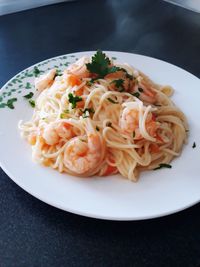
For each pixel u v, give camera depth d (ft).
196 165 0.98
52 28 1.68
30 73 1.27
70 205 0.83
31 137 1.01
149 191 0.89
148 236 0.83
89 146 0.93
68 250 0.79
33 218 0.86
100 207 0.83
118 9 1.85
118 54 1.38
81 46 1.58
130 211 0.83
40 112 1.12
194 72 1.44
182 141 1.06
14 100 1.15
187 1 1.92
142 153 1.03
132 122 0.99
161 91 1.22
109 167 0.99
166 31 1.69
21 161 0.95
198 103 1.19
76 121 1.00
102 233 0.83
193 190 0.89
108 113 1.06
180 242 0.82
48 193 0.86
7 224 0.84
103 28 1.70
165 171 0.96
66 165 0.94
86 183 0.92
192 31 1.69
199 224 0.86
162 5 1.88
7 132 1.04
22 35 1.61
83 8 1.83
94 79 1.09
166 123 1.11
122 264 0.77
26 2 1.82
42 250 0.79
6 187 0.94
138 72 1.19
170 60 1.51
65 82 1.11
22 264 0.76
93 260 0.77
